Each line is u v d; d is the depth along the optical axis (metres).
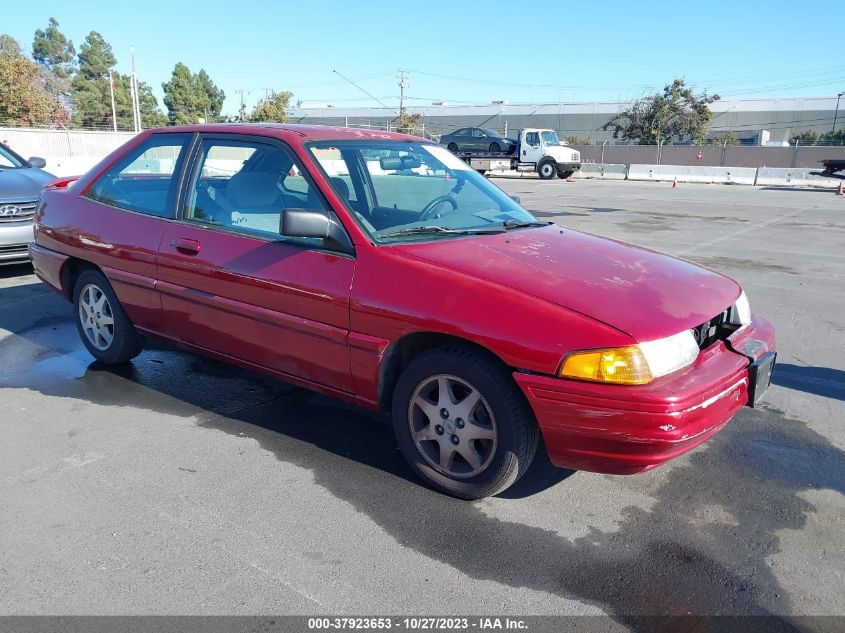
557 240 3.61
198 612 2.38
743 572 2.66
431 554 2.73
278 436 3.73
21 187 7.14
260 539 2.80
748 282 8.01
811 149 38.25
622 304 2.83
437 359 3.01
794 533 2.93
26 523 2.88
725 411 2.88
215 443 3.63
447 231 3.49
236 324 3.66
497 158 33.56
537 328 2.72
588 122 63.72
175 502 3.06
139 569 2.60
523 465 2.96
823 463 3.56
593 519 3.01
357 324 3.15
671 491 3.26
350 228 3.27
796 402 4.38
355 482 3.27
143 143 4.39
